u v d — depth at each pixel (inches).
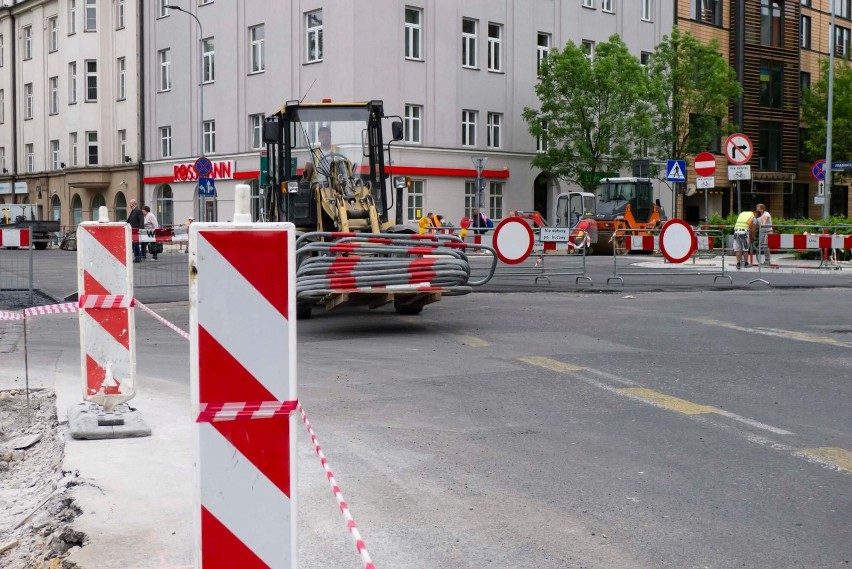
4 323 539.8
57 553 183.8
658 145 1685.5
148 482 219.5
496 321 527.2
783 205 2234.3
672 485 221.6
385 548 181.2
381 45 1465.3
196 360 122.3
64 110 2052.2
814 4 2325.3
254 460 124.0
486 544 183.3
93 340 277.7
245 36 1626.5
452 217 1579.7
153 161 1856.5
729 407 305.7
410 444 258.4
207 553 123.4
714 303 623.5
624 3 1854.1
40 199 2160.4
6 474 249.3
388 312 571.2
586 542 184.4
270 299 123.5
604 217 1462.8
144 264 795.4
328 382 346.9
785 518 198.5
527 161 1691.7
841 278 845.8
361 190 564.1
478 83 1611.7
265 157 687.7
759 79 2134.6
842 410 301.9
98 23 1956.2
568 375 361.7
